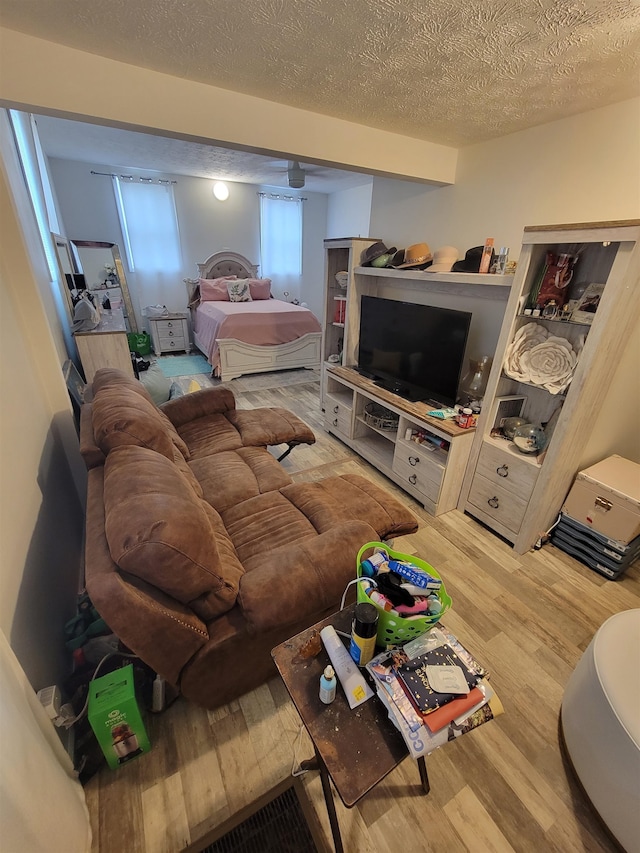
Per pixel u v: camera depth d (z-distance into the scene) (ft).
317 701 2.87
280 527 5.25
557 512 6.72
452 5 3.43
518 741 4.08
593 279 5.64
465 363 8.02
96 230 17.22
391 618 3.06
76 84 4.43
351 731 2.71
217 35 3.99
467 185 7.48
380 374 9.27
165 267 19.11
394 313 8.44
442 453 7.68
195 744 3.96
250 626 3.62
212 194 19.01
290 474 9.07
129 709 3.45
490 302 7.37
